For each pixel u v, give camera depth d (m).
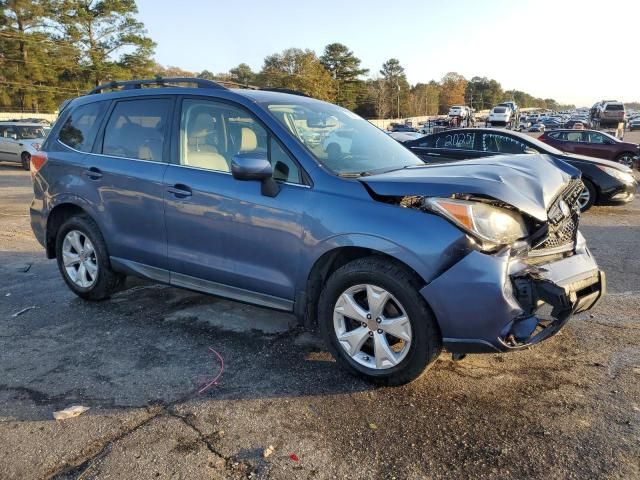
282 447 2.80
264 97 4.12
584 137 16.72
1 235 8.08
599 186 10.14
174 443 2.84
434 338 3.14
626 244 7.48
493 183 3.12
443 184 3.11
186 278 4.21
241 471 2.62
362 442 2.84
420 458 2.71
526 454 2.73
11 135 19.55
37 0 60.88
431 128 53.59
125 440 2.87
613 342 4.04
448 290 3.01
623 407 3.15
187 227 4.09
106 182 4.59
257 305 3.88
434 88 140.88
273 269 3.70
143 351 3.96
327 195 3.44
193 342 4.11
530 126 61.16
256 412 3.13
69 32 63.19
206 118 4.12
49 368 3.71
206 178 3.99
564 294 2.99
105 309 4.83
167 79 4.54
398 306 3.21
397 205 3.24
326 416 3.08
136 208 4.41
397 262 3.21
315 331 3.94
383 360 3.31
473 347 3.05
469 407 3.17
